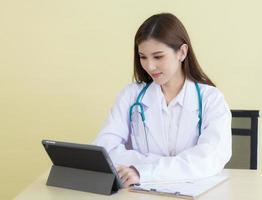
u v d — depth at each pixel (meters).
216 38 2.40
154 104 1.55
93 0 2.44
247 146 1.81
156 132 1.53
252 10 2.36
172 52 1.41
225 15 2.38
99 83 2.49
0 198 2.55
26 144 2.53
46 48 2.48
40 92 2.51
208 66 2.42
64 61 2.49
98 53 2.47
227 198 1.17
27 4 2.46
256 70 2.39
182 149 1.50
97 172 1.25
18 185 2.55
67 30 2.47
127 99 1.62
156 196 1.19
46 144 1.28
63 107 2.51
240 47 2.39
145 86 1.61
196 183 1.29
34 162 2.54
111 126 1.57
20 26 2.48
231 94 2.43
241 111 1.83
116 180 1.23
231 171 1.48
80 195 1.22
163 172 1.32
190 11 2.40
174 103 1.52
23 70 2.50
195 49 2.42
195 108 1.51
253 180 1.36
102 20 2.45
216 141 1.41
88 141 2.51
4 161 2.54
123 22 2.44
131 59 2.46
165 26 1.39
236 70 2.40
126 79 2.47
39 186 1.31
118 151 1.49
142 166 1.34
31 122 2.53
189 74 1.55
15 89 2.51
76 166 1.29
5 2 2.46
